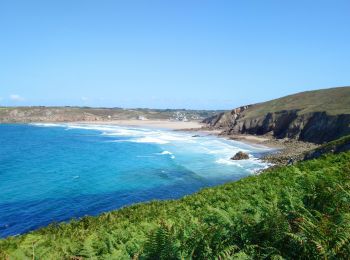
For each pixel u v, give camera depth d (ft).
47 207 131.75
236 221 23.13
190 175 183.21
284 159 211.61
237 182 68.90
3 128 611.06
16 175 197.26
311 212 22.89
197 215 42.55
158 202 72.95
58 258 25.62
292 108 399.24
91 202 138.10
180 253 19.66
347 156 58.13
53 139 413.80
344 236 17.08
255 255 18.98
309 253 17.40
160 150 295.07
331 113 307.17
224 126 559.38
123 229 40.91
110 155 272.31
